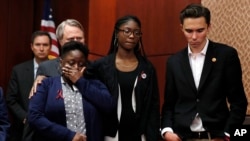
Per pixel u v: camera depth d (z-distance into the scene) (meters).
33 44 5.56
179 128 3.69
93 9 6.36
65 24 4.04
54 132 3.48
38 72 3.95
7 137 3.93
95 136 3.62
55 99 3.59
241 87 3.74
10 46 6.42
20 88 5.38
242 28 5.14
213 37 5.35
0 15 6.34
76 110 3.59
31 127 3.59
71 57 3.63
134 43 3.82
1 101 4.02
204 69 3.69
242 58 5.12
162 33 5.92
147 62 3.93
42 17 6.51
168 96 3.83
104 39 6.32
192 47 3.72
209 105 3.65
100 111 3.69
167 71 3.84
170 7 5.86
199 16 3.60
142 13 6.10
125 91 3.78
